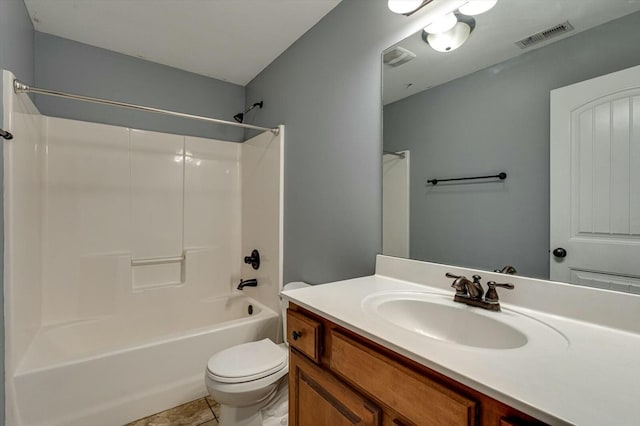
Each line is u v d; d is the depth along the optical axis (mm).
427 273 1206
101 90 2182
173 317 2379
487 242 1066
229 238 2719
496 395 506
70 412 1420
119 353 1550
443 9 1169
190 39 2043
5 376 1285
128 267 2230
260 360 1446
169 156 2443
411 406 651
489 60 1063
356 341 812
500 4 1038
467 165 1122
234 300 2574
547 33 932
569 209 882
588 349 668
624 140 781
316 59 1817
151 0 1662
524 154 979
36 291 1779
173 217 2459
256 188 2461
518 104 992
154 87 2387
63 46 2047
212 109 2656
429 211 1234
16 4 1534
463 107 1134
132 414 1576
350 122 1562
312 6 1682
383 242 1386
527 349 666
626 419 431
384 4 1394
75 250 2059
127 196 2264
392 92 1358
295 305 1084
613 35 807
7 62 1396
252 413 1429
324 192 1729
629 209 772
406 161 1311
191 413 1659
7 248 1308
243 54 2230
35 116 1759
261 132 2426
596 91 833
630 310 758
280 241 2105
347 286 1206
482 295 974
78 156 2080
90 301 2094
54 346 1794
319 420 928
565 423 429
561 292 870
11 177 1325
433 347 666
